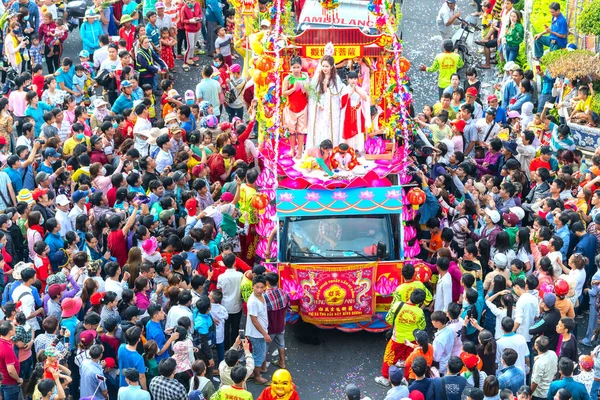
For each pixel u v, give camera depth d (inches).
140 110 871.7
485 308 662.5
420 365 563.2
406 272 653.3
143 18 1162.6
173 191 775.7
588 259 719.7
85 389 582.2
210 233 711.7
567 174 791.1
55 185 789.2
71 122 907.4
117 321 614.5
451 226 754.8
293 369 689.0
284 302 662.5
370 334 731.4
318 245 697.6
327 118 762.8
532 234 747.4
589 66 891.4
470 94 922.7
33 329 644.1
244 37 1048.2
